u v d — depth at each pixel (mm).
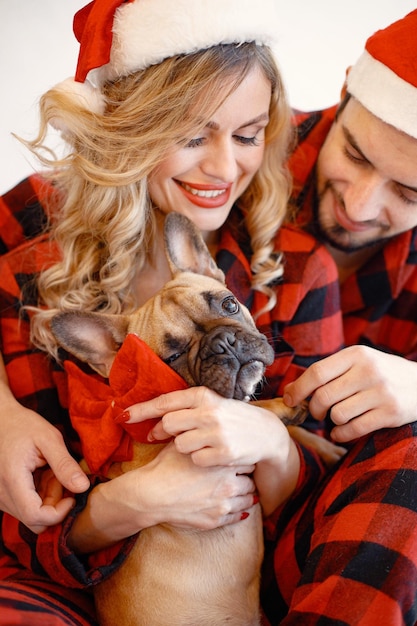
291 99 4043
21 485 2139
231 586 2182
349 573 1823
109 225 2484
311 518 2229
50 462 2174
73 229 2578
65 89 2332
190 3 2148
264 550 2455
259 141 2488
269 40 2320
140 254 2607
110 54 2279
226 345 2035
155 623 2135
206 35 2166
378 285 2986
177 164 2355
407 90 2199
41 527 2172
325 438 2982
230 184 2480
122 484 2064
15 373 2545
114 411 2053
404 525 1880
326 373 2133
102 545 2205
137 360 1987
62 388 2545
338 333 2740
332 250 3006
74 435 2553
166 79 2246
